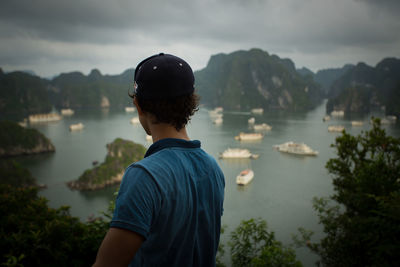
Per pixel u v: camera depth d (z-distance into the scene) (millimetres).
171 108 1406
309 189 83000
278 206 71250
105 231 7164
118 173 100625
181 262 1296
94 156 134750
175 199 1223
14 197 10305
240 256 7609
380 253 7379
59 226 7098
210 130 189125
